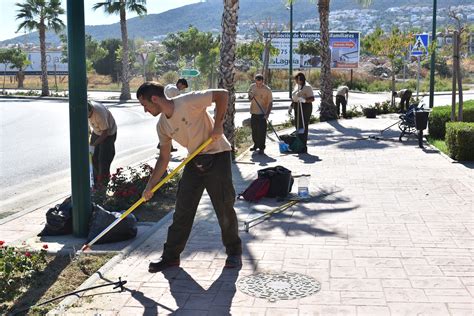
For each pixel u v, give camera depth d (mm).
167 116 5316
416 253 6031
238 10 12977
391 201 8398
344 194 8906
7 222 7723
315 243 6434
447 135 12516
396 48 26469
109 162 8750
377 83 52469
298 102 13586
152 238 6758
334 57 53344
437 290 5039
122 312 4746
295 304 4809
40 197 9781
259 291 5090
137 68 63562
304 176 9195
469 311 4613
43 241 6648
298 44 54750
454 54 13234
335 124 20656
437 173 10617
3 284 5227
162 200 8641
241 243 6074
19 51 60688
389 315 4570
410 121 15750
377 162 12023
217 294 5059
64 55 69500
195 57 52969
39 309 4824
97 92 51719
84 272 5684
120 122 23422
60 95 46875
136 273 5613
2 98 44188
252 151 13727
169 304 4879
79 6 6500
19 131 20141
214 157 5484
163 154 5570
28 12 45031
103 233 5844
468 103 17297
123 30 41188
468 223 7145
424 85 49625
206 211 7926
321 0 22094
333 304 4793
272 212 7785
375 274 5445
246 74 56938
